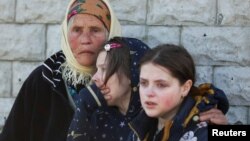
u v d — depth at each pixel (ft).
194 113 21.62
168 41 36.11
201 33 35.78
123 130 25.63
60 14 37.37
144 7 36.32
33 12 37.52
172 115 22.20
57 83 29.19
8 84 38.24
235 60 35.58
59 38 37.40
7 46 37.91
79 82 29.04
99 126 25.71
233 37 35.47
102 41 28.84
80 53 28.58
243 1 35.35
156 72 21.56
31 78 30.96
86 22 28.63
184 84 21.98
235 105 35.73
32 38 37.70
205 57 35.81
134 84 25.96
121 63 25.45
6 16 37.73
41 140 30.37
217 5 35.63
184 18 35.91
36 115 30.35
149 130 22.58
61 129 29.17
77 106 25.53
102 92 25.55
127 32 36.50
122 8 36.45
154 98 21.62
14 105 31.37
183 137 21.30
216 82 35.81
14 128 31.22
